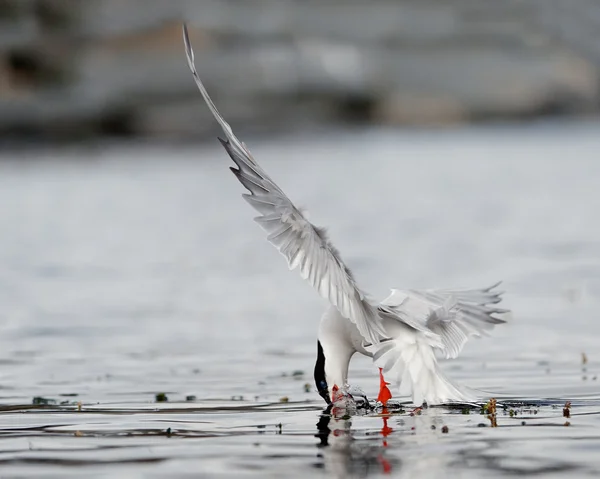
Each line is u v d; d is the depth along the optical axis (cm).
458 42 5169
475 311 786
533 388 850
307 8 5081
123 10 4653
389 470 577
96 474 577
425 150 4084
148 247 1995
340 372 786
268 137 4619
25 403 823
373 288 1447
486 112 5062
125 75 4544
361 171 3416
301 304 1384
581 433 667
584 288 1444
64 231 2239
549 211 2438
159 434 691
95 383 917
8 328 1232
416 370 716
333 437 672
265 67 4766
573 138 4328
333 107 4866
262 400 828
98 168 3669
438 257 1772
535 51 5125
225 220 2402
